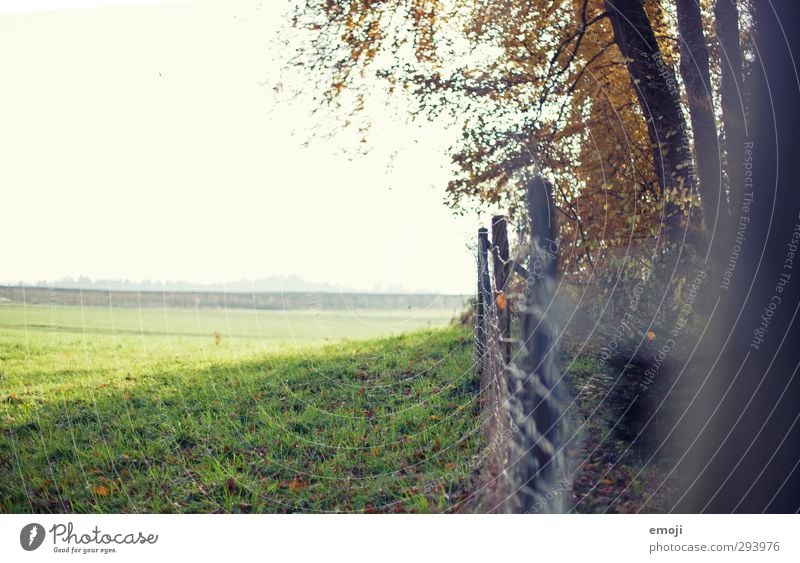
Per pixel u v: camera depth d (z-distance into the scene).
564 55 6.53
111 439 6.11
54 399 6.86
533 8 6.61
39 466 5.77
